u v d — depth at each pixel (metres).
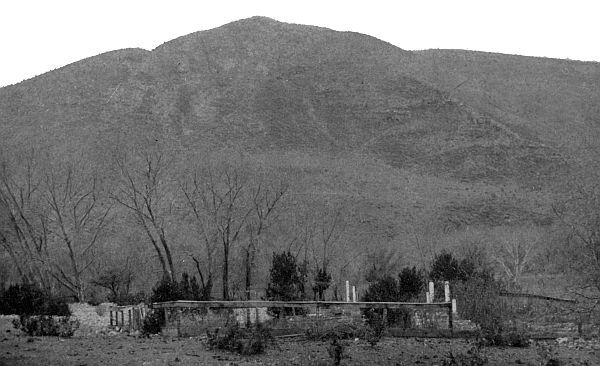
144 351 13.55
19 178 48.62
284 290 26.56
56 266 39.91
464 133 120.31
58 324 18.23
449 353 13.43
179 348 14.05
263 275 46.16
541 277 42.50
